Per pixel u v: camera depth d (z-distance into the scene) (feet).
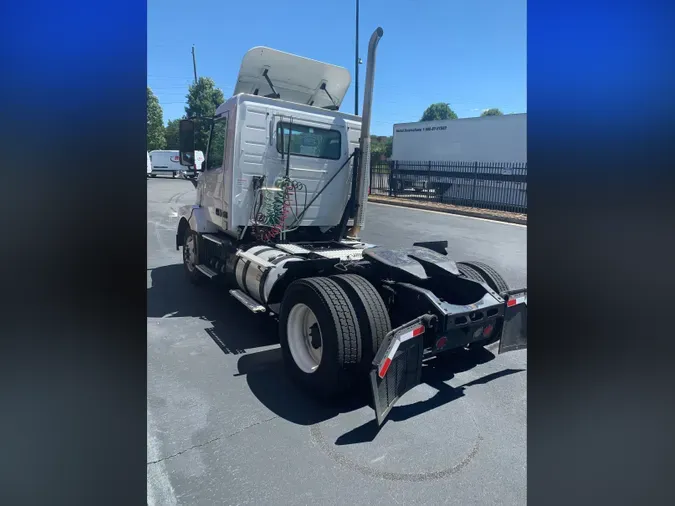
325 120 17.79
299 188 17.65
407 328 10.46
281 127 16.81
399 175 69.62
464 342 12.21
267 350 14.32
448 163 62.59
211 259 20.02
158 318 17.01
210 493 8.00
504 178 54.80
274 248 16.40
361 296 11.29
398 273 13.41
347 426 10.23
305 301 11.73
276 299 14.40
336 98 19.72
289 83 18.40
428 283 13.67
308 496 8.00
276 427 10.10
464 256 29.27
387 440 9.73
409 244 32.94
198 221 19.95
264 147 16.67
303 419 10.46
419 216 49.06
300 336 12.37
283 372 12.84
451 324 11.47
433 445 9.58
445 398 11.69
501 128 56.75
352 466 8.83
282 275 14.11
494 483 8.43
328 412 10.82
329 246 17.92
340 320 10.87
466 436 9.95
